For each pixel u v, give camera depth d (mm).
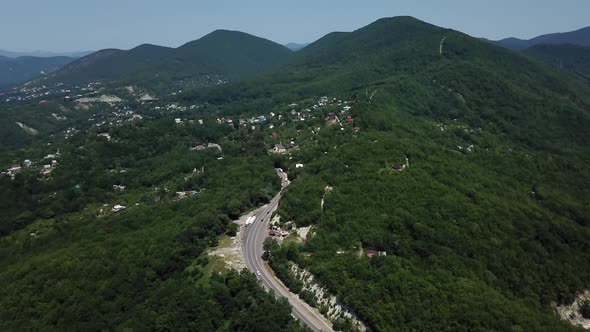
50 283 152500
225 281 141375
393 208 167000
